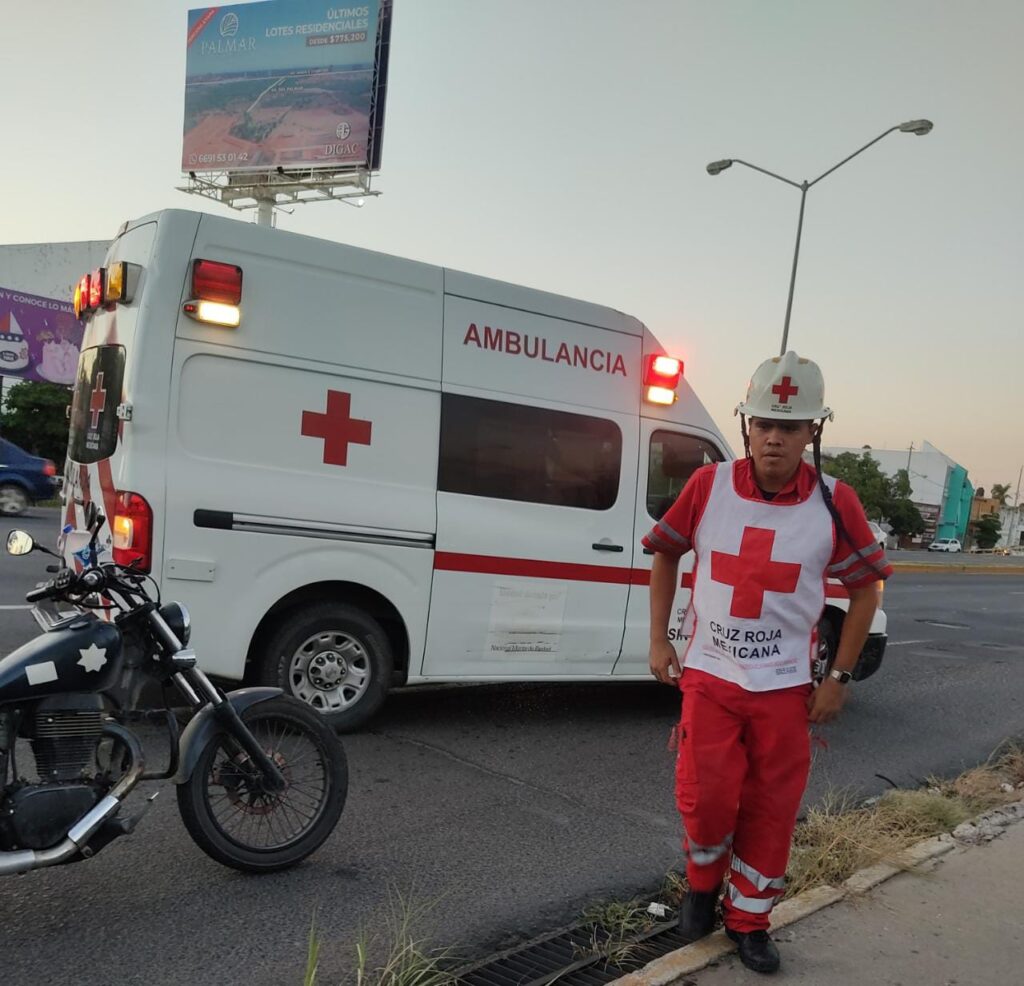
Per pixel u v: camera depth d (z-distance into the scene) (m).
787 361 3.01
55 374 28.72
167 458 4.84
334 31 31.67
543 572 6.02
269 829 3.80
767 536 3.07
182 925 3.26
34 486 17.52
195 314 4.89
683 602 6.58
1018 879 3.98
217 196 35.44
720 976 3.04
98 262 31.69
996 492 137.50
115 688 3.33
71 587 3.34
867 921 3.50
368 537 5.39
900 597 19.25
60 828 3.07
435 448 5.63
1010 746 6.80
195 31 33.19
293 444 5.19
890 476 88.94
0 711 3.07
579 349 6.18
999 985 3.10
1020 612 18.23
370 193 32.19
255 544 5.06
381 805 4.56
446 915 3.51
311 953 2.74
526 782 5.11
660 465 6.58
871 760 6.18
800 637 3.11
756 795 3.14
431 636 5.67
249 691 3.67
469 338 5.76
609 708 6.88
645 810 4.83
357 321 5.38
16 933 3.13
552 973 3.16
